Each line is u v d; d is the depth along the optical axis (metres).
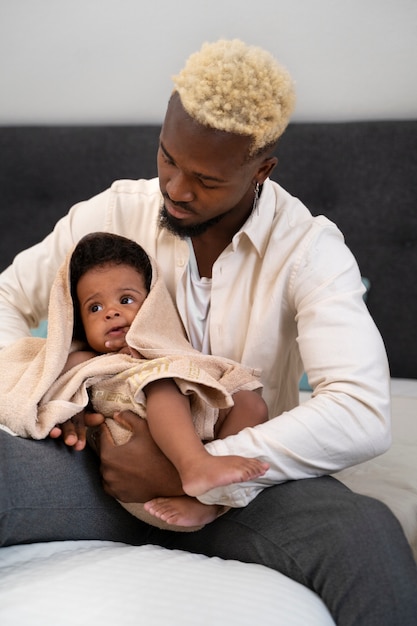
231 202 1.29
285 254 1.40
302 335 1.34
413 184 2.33
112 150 2.54
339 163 2.38
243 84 1.21
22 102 2.64
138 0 2.50
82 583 1.03
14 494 1.15
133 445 1.21
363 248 2.40
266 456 1.19
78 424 1.27
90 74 2.58
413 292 2.37
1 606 0.99
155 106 2.56
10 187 2.62
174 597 1.02
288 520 1.14
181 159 1.23
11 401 1.23
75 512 1.22
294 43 2.42
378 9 2.35
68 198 2.59
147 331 1.36
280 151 2.42
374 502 1.11
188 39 2.49
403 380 2.37
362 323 1.32
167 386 1.23
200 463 1.11
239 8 2.43
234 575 1.09
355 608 1.04
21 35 2.59
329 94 2.43
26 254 1.62
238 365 1.35
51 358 1.28
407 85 2.38
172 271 1.50
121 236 1.43
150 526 1.33
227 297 1.44
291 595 1.05
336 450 1.22
